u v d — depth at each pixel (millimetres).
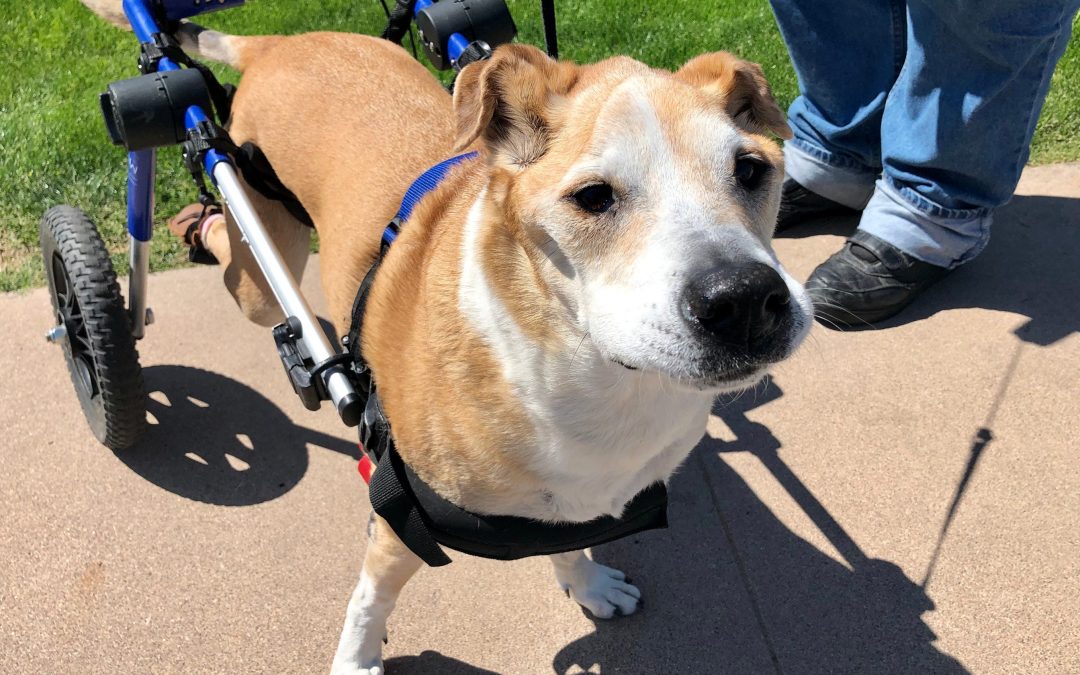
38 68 1563
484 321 567
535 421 572
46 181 1294
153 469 927
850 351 1028
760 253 498
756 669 752
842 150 1163
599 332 516
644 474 638
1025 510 844
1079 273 1094
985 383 971
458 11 826
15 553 842
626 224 518
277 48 908
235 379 1030
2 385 1007
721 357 476
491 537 628
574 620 791
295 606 805
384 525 661
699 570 828
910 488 876
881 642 761
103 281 838
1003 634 754
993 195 1019
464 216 611
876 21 1050
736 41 1524
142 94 724
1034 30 865
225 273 965
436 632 785
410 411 613
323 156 810
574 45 1542
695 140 533
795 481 896
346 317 770
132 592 813
